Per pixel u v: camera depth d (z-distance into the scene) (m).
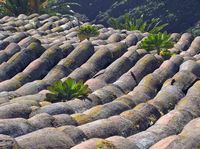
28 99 5.46
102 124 4.35
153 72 6.70
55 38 10.51
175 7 83.44
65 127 4.16
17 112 4.65
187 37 10.16
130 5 91.88
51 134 3.93
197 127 4.08
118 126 4.38
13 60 7.33
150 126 4.65
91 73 6.95
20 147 3.65
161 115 4.95
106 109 4.88
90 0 105.62
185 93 5.80
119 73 6.82
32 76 6.82
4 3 22.69
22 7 22.59
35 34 11.22
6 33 10.05
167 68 6.73
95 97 5.44
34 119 4.37
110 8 96.50
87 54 7.58
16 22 13.00
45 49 7.90
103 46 8.01
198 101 5.09
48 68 7.18
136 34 10.33
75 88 5.45
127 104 5.27
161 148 3.74
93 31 9.87
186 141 3.75
